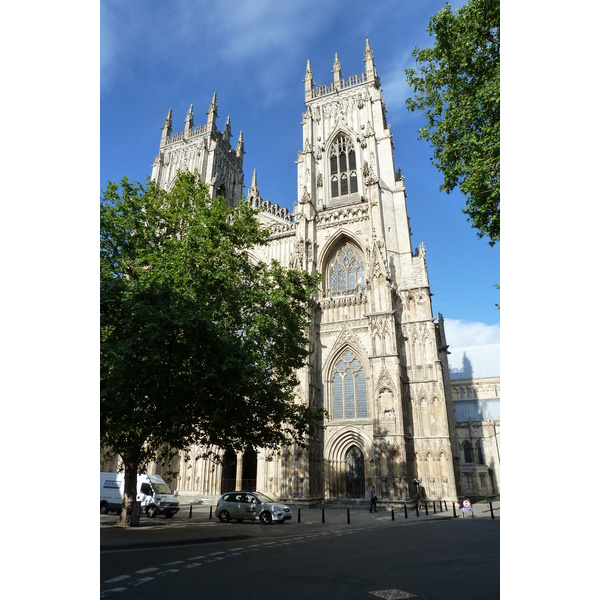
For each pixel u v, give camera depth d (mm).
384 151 73125
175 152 99250
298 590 12672
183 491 62812
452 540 24438
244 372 24562
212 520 38531
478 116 28250
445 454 54469
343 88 81875
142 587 13000
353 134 76438
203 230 32969
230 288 32094
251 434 29797
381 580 14031
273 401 29781
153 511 40594
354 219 68938
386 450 53531
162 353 22438
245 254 37750
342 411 61031
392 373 56094
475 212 27719
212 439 30891
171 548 21531
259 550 20859
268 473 58156
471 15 27391
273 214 78125
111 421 25562
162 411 25250
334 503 56344
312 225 70500
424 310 61188
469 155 28812
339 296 66188
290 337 31516
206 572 15352
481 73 28297
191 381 25484
